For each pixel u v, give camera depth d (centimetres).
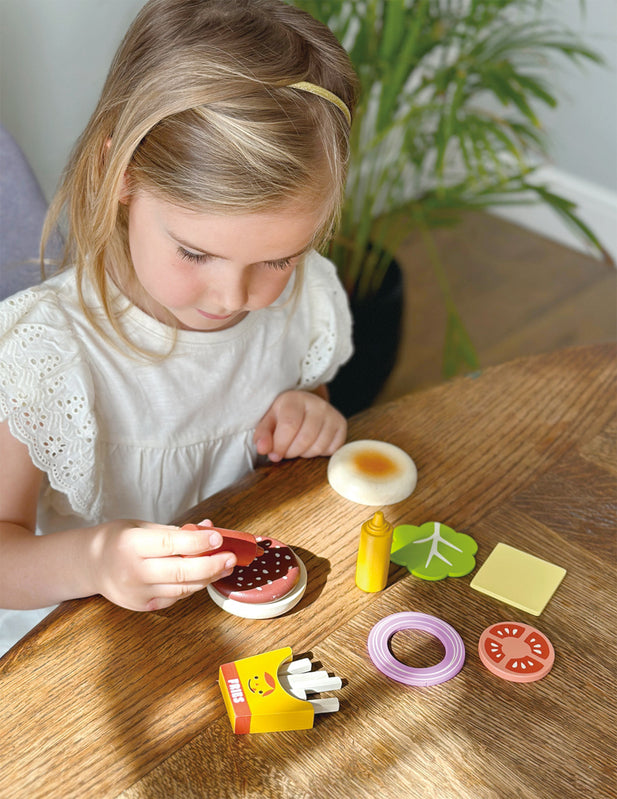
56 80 160
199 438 106
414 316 240
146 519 108
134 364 99
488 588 83
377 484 90
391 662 77
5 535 89
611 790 71
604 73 239
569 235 271
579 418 100
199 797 69
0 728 72
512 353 228
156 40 82
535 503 91
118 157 82
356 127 174
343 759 71
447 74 173
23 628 111
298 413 101
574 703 75
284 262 86
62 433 94
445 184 273
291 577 81
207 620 79
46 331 93
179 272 84
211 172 78
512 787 70
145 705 74
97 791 69
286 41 81
